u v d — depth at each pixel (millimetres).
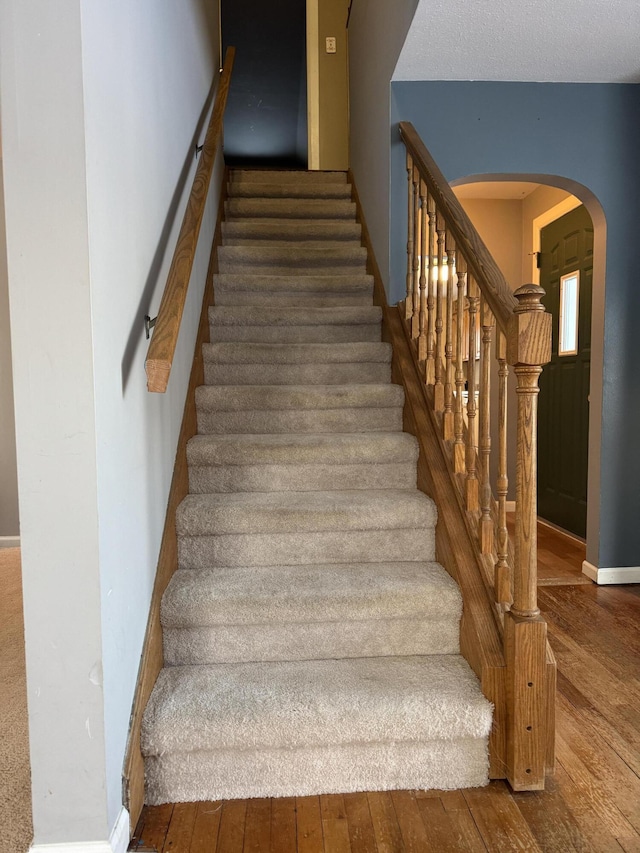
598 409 3014
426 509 2002
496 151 2828
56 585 1195
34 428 1176
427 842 1342
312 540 1986
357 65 3900
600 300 2988
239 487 2211
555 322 4176
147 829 1386
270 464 2229
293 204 3768
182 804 1480
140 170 1572
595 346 3047
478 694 1540
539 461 4480
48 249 1152
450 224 2004
